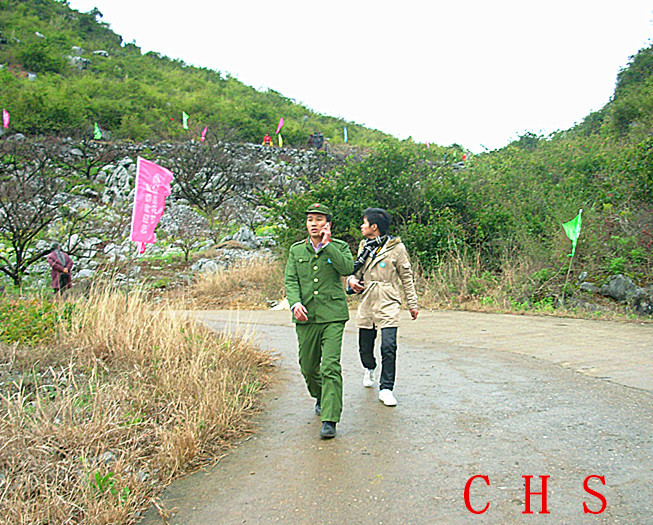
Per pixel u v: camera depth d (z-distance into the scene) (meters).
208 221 23.45
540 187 13.80
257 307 12.12
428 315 9.53
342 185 13.05
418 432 3.90
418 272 11.75
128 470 3.33
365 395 4.91
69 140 31.17
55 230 17.34
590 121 25.72
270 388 5.34
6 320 6.25
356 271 4.85
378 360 6.31
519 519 2.67
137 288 8.77
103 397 4.22
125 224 17.19
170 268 16.31
